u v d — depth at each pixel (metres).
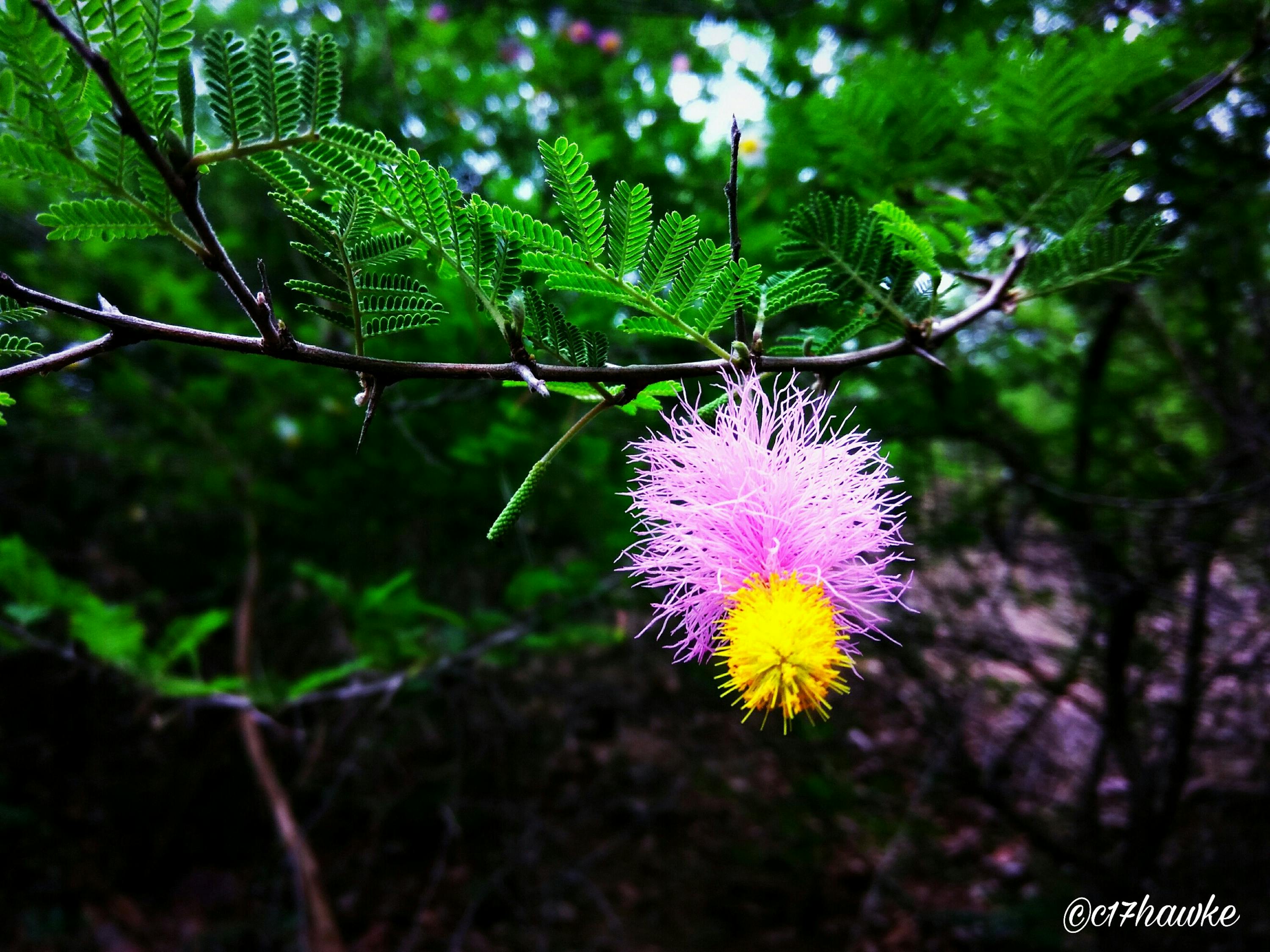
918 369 3.34
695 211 2.86
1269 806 4.98
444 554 4.32
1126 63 1.65
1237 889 4.93
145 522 6.08
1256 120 2.10
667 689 6.51
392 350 3.33
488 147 3.69
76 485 6.34
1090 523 4.18
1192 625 4.71
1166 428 4.94
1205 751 5.63
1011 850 6.84
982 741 6.32
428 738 7.48
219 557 5.90
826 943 6.34
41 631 5.98
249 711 3.22
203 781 6.92
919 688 5.62
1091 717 5.18
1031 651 5.33
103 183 0.86
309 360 0.94
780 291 1.22
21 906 5.97
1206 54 1.97
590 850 7.23
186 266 4.28
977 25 2.52
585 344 1.07
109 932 5.95
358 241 0.96
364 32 3.90
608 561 3.46
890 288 1.31
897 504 1.17
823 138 1.88
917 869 6.80
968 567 5.09
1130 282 1.35
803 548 1.11
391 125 3.30
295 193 0.92
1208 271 3.97
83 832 6.62
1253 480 4.31
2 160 0.83
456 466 3.51
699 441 1.16
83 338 4.46
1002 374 4.70
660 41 3.97
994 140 1.82
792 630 0.99
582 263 1.04
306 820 6.87
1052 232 1.53
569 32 3.96
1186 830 5.55
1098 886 5.23
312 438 3.92
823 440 1.25
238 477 4.70
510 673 6.11
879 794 6.53
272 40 0.83
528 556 3.65
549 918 6.45
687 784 7.66
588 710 7.25
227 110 0.83
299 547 4.62
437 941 6.35
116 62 0.78
